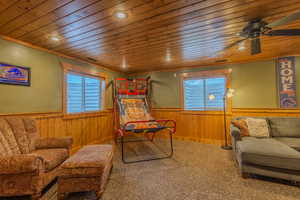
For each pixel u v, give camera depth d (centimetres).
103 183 188
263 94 376
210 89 441
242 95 397
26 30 223
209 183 213
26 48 268
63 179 174
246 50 318
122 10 175
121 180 222
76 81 379
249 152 221
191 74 461
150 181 219
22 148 212
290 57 349
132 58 373
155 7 169
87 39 257
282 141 275
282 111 357
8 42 244
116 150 367
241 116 375
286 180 218
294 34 193
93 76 425
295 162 196
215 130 425
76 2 159
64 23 204
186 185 208
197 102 459
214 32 234
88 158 191
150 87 523
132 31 229
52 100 310
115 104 466
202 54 345
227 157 313
